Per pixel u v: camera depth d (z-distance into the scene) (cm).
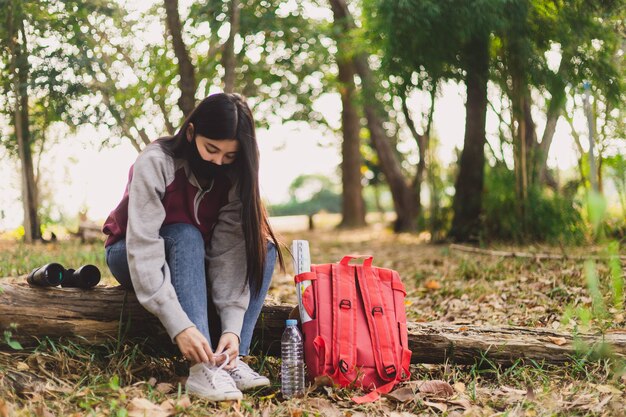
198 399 254
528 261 545
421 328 314
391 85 773
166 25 730
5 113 700
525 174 717
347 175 1628
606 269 446
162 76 740
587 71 541
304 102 990
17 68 659
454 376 295
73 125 680
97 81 679
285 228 1833
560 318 376
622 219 540
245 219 276
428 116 855
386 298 295
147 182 263
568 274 461
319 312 281
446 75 727
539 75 606
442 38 663
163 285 257
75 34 664
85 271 283
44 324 270
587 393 264
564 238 661
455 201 832
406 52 689
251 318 286
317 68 955
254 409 255
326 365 273
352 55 963
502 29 623
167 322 254
